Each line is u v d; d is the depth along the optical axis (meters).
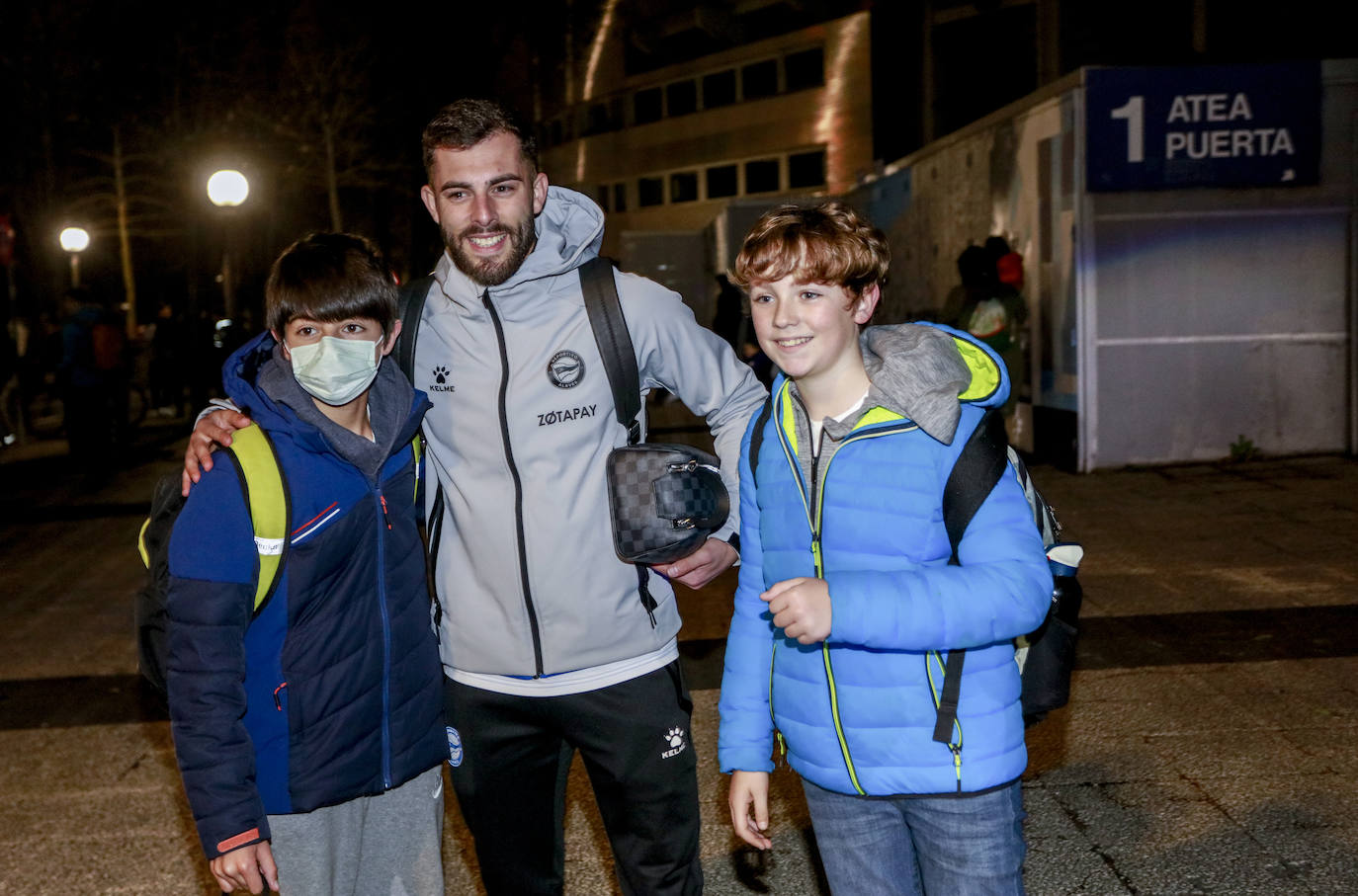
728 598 6.82
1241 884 3.39
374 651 2.37
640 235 29.75
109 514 10.93
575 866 3.70
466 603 2.54
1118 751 4.36
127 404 15.23
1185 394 10.41
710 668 5.57
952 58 28.39
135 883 3.67
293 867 2.36
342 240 2.30
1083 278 10.27
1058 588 2.23
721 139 47.62
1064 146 10.51
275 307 2.23
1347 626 5.71
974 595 1.95
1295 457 10.44
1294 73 9.99
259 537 2.21
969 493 2.02
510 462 2.50
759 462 2.24
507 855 2.68
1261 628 5.73
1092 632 5.79
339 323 2.23
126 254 35.66
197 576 2.18
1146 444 10.45
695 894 2.68
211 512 2.19
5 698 5.56
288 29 30.19
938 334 2.07
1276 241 10.27
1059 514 8.69
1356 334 10.33
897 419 2.04
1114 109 10.03
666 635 2.60
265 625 2.27
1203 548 7.42
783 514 2.19
